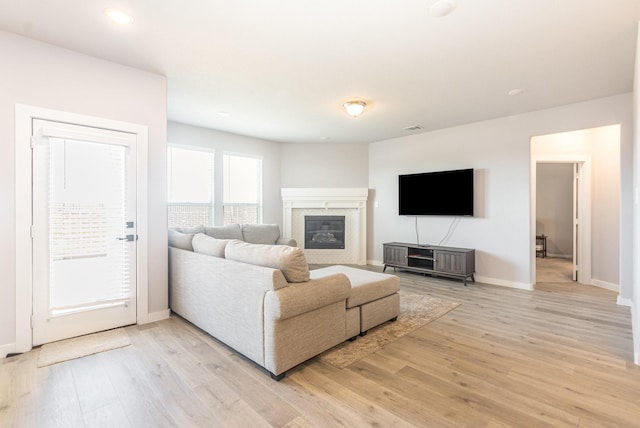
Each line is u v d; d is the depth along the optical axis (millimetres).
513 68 3020
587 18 2219
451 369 2230
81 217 2730
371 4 2062
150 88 3121
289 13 2168
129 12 2156
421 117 4633
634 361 2338
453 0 2027
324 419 1694
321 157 6527
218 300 2602
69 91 2664
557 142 4762
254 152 6051
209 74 3176
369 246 6500
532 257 4480
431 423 1660
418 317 3295
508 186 4586
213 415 1724
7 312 2402
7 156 2402
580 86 3451
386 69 3053
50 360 2320
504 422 1664
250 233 5457
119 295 2932
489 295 4129
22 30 2381
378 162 6328
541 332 2902
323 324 2396
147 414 1729
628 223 3658
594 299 3959
